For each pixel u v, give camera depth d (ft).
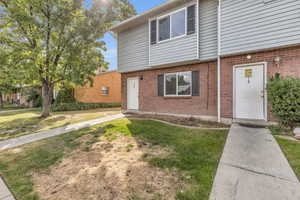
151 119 24.00
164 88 27.53
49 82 32.14
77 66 30.09
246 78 18.62
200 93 23.11
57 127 22.43
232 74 19.56
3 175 9.63
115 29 32.37
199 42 22.02
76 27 28.68
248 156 10.09
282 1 15.75
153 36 26.48
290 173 8.02
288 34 15.51
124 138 15.26
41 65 28.63
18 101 75.31
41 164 10.91
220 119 20.49
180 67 25.39
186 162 9.87
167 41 24.68
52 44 29.60
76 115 33.35
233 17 18.66
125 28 31.86
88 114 34.40
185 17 22.63
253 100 18.21
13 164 11.10
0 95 59.21
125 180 8.35
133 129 18.06
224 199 6.48
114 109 45.50
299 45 15.52
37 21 26.76
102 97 53.98
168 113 26.96
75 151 12.89
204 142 13.08
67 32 29.45
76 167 10.15
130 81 33.50
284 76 16.25
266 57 17.29
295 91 13.94
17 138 17.76
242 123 18.34
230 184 7.43
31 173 9.78
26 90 57.16
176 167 9.37
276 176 7.84
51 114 34.99
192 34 22.04
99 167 9.93
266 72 17.29
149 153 11.58
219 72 20.45
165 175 8.60
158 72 28.35
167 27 24.73
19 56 26.35
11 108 57.06
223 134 14.93
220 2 19.53
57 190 7.92
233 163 9.37
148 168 9.43
